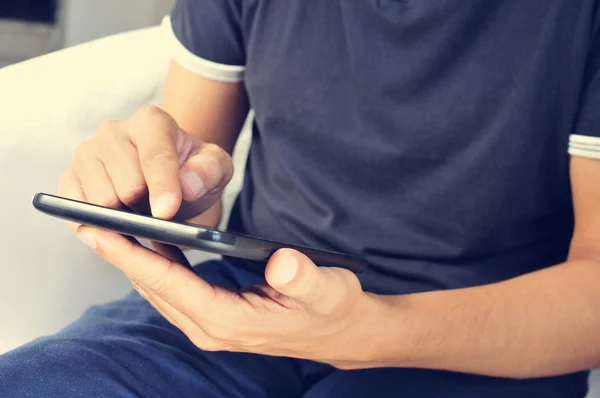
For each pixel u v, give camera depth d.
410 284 0.76
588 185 0.69
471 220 0.73
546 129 0.69
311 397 0.69
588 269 0.67
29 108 0.90
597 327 0.64
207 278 0.86
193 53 0.89
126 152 0.61
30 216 0.87
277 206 0.83
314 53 0.78
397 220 0.76
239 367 0.73
